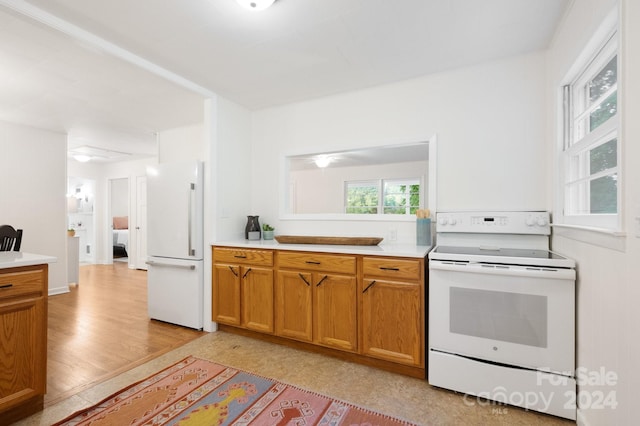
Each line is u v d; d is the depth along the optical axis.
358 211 5.97
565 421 1.61
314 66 2.37
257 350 2.45
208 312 2.84
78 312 3.39
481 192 2.32
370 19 1.79
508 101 2.25
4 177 3.72
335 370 2.14
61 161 4.20
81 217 7.16
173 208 2.99
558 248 1.91
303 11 1.72
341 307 2.26
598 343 1.33
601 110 1.58
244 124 3.24
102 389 1.88
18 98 2.92
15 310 1.57
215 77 2.56
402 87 2.61
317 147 2.98
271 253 2.54
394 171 5.64
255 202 3.32
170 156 3.93
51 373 2.07
